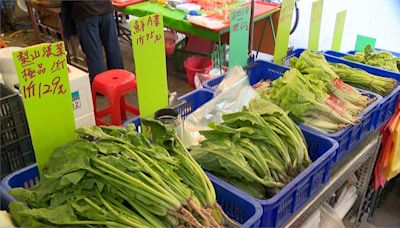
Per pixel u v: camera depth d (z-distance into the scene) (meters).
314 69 1.66
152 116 1.32
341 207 1.83
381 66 2.02
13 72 1.53
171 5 3.37
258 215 0.95
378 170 1.93
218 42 3.05
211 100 1.51
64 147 0.96
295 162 1.19
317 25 2.05
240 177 1.09
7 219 0.86
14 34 5.32
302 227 1.34
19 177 1.07
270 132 1.20
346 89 1.64
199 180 0.97
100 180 0.88
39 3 4.22
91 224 0.83
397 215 2.39
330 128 1.39
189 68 3.55
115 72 2.64
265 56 3.88
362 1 3.40
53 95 1.00
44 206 0.88
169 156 0.99
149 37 1.21
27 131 1.28
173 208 0.85
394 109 1.83
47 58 0.95
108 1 3.35
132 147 0.96
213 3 3.34
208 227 0.87
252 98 1.49
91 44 3.36
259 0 3.76
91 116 1.99
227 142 1.13
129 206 0.88
